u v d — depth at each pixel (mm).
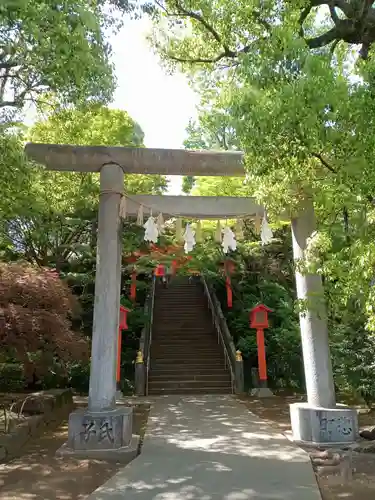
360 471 4785
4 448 5359
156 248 12562
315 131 3768
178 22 7453
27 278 6602
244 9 5488
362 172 3838
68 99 5148
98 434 5609
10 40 4117
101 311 6145
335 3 5320
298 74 3975
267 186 5000
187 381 12797
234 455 5402
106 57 5031
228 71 6645
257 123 4023
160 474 4586
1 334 5906
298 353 13078
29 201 8445
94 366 6012
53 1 3982
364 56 5277
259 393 11789
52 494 4078
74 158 6512
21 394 10055
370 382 8500
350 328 8711
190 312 17938
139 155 6594
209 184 12617
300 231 6633
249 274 16469
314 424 5980
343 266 4695
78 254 13688
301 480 4359
